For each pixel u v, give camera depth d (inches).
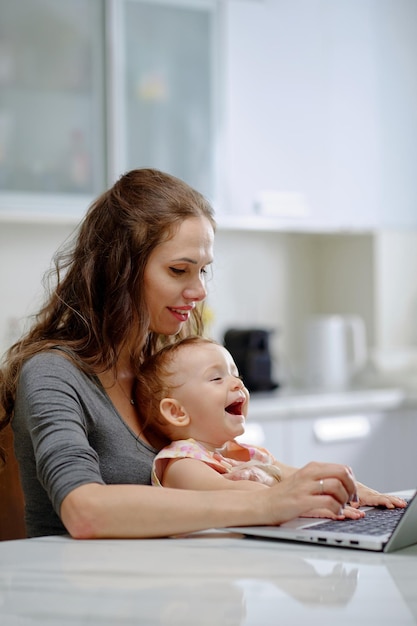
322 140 144.6
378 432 139.3
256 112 139.2
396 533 46.4
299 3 142.3
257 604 37.5
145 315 62.3
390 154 150.9
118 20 127.3
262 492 51.0
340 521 52.2
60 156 125.1
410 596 38.7
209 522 50.1
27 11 122.3
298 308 163.6
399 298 155.9
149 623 35.3
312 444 131.8
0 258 136.3
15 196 122.2
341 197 146.5
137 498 50.4
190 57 133.6
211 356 62.7
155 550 47.7
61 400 55.9
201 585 40.5
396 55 151.1
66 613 36.7
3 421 63.1
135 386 64.4
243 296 158.1
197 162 134.6
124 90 128.3
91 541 50.1
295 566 43.9
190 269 61.9
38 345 61.4
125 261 61.3
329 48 145.0
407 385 150.2
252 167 138.8
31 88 123.0
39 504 60.6
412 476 143.3
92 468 52.7
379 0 149.3
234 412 64.3
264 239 160.2
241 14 137.4
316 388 149.1
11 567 44.3
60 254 70.0
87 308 62.6
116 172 127.6
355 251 157.5
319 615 36.0
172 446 60.2
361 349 154.2
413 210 153.2
